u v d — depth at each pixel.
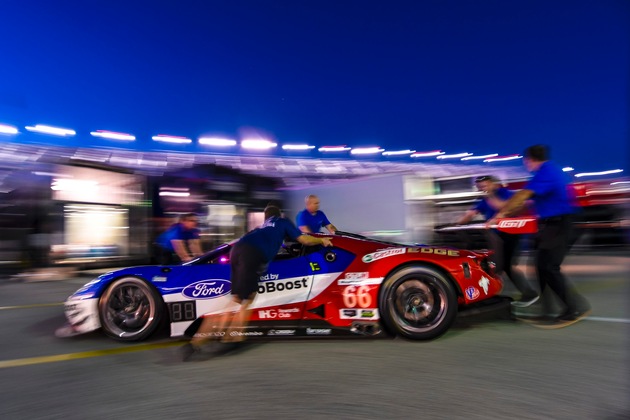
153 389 3.04
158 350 3.99
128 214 12.17
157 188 12.38
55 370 3.50
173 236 7.88
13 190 10.94
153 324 4.18
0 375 3.41
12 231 10.82
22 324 5.23
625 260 10.09
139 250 12.22
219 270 4.25
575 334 4.09
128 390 3.04
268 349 3.91
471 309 4.09
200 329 4.06
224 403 2.78
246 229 13.03
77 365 3.61
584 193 12.69
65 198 11.40
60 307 6.33
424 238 10.62
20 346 4.26
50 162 11.63
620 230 12.41
